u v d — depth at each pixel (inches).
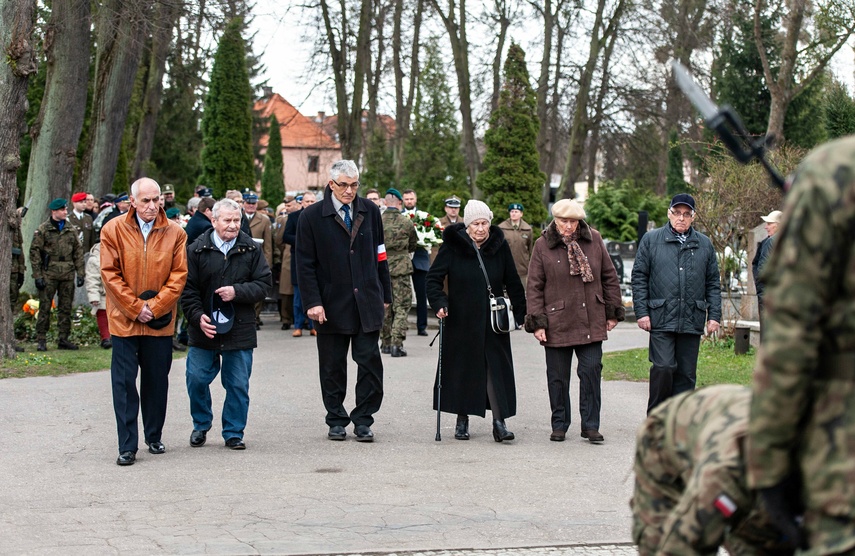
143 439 339.9
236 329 323.0
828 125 685.3
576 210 343.9
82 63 735.7
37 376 473.7
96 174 871.7
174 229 308.7
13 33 509.7
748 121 1090.1
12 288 612.1
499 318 339.3
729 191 620.1
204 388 328.2
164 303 302.0
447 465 303.3
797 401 100.7
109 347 595.5
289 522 238.4
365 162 1641.2
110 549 214.8
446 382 341.7
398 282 560.4
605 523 240.4
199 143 1697.8
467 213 348.2
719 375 484.4
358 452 321.1
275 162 2244.1
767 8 1073.5
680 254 342.0
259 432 353.4
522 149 1000.2
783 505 105.3
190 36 1179.3
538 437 350.9
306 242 339.9
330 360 341.4
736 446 115.3
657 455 129.0
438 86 1480.1
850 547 98.5
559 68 1286.9
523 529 234.7
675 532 117.5
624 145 1284.4
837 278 99.8
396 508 252.7
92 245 644.1
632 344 664.4
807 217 99.6
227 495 263.9
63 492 265.0
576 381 486.6
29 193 737.0
